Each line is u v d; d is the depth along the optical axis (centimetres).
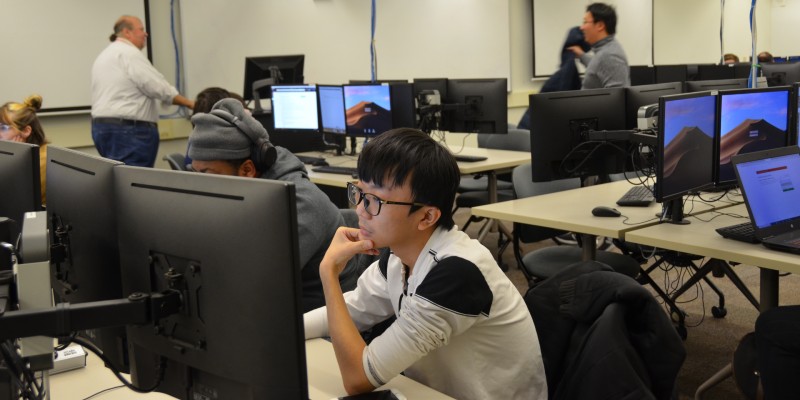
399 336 134
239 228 99
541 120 320
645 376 139
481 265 138
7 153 171
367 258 209
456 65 776
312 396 139
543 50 831
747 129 279
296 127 534
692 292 403
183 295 107
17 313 93
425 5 752
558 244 477
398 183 134
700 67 726
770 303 245
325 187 462
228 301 102
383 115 473
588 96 329
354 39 708
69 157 141
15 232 146
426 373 147
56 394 144
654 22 961
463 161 460
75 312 96
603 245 431
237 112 181
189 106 546
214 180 104
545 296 162
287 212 96
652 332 141
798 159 248
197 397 111
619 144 332
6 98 526
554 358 156
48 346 110
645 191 318
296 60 589
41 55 538
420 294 135
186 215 106
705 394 280
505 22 798
